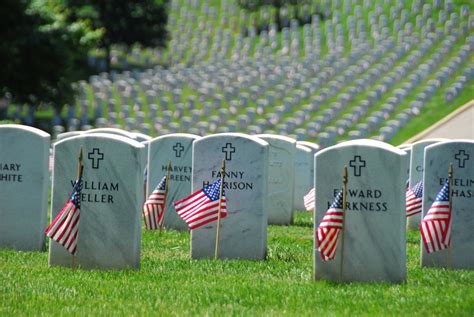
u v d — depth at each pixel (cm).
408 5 8119
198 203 1933
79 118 6056
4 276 1620
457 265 1831
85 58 8088
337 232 1568
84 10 7938
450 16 7538
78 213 1705
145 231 2345
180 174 2405
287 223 2719
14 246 1998
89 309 1354
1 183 1995
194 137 2402
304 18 8875
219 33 8819
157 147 2420
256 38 8581
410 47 6831
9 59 5434
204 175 1967
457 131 3828
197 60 8000
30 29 5516
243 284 1566
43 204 1997
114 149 1703
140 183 1712
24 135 1986
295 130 5284
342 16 8462
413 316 1305
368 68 6444
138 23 8131
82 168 1714
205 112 5831
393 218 1571
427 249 1775
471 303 1395
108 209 1708
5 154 1995
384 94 5803
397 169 1564
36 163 1988
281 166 2711
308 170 3131
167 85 6681
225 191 1947
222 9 9688
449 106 5319
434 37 6825
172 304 1392
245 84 6412
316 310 1348
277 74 6538
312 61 6888
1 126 1991
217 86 6512
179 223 2408
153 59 8506
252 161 1938
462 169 1833
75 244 1706
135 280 1599
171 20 9475
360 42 7238
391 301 1409
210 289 1512
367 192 1577
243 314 1310
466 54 6228
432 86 5650
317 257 1608
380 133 5003
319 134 5069
